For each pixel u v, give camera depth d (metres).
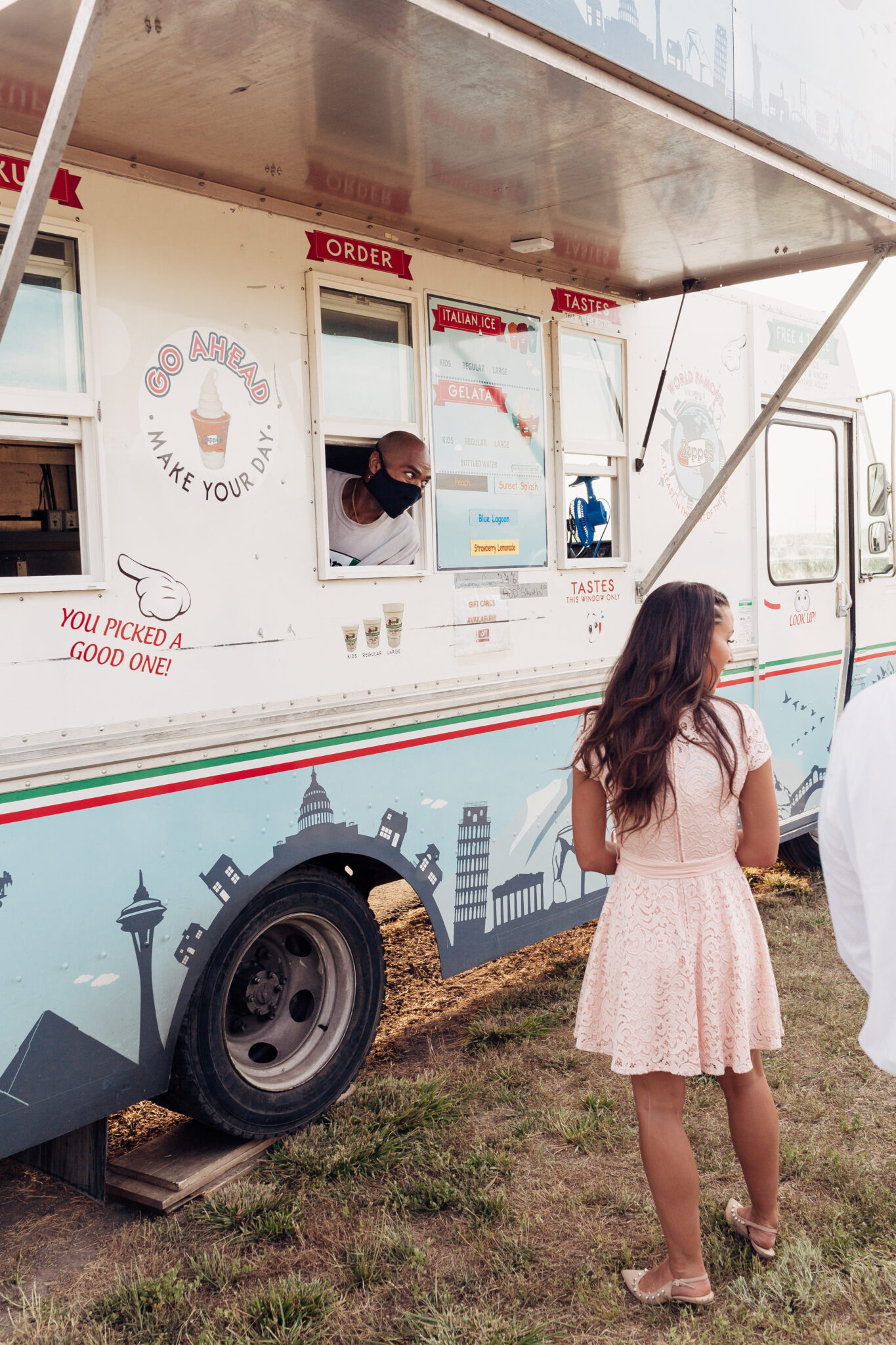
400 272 3.50
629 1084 3.65
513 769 3.98
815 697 5.73
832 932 5.05
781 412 5.43
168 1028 2.92
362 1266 2.65
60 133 2.01
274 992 3.39
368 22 2.15
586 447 4.27
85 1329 2.48
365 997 3.51
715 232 3.75
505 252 3.86
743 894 2.55
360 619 3.38
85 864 2.70
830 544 5.84
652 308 4.60
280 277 3.13
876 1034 1.62
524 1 2.25
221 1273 2.65
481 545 3.81
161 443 2.83
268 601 3.10
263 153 2.83
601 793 2.63
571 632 4.21
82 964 2.71
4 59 2.26
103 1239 2.87
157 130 2.65
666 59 2.64
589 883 4.37
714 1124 3.37
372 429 3.41
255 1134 3.18
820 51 3.24
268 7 2.07
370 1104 3.47
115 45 2.21
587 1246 2.79
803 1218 2.88
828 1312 2.52
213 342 2.95
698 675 2.49
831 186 3.37
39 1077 2.64
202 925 2.96
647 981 2.44
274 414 3.11
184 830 2.91
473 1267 2.71
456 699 3.72
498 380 3.87
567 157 2.96
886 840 1.59
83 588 2.65
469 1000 4.50
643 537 4.55
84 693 2.68
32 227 2.09
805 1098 3.52
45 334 2.61
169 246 2.85
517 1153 3.23
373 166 2.97
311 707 3.23
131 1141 3.39
